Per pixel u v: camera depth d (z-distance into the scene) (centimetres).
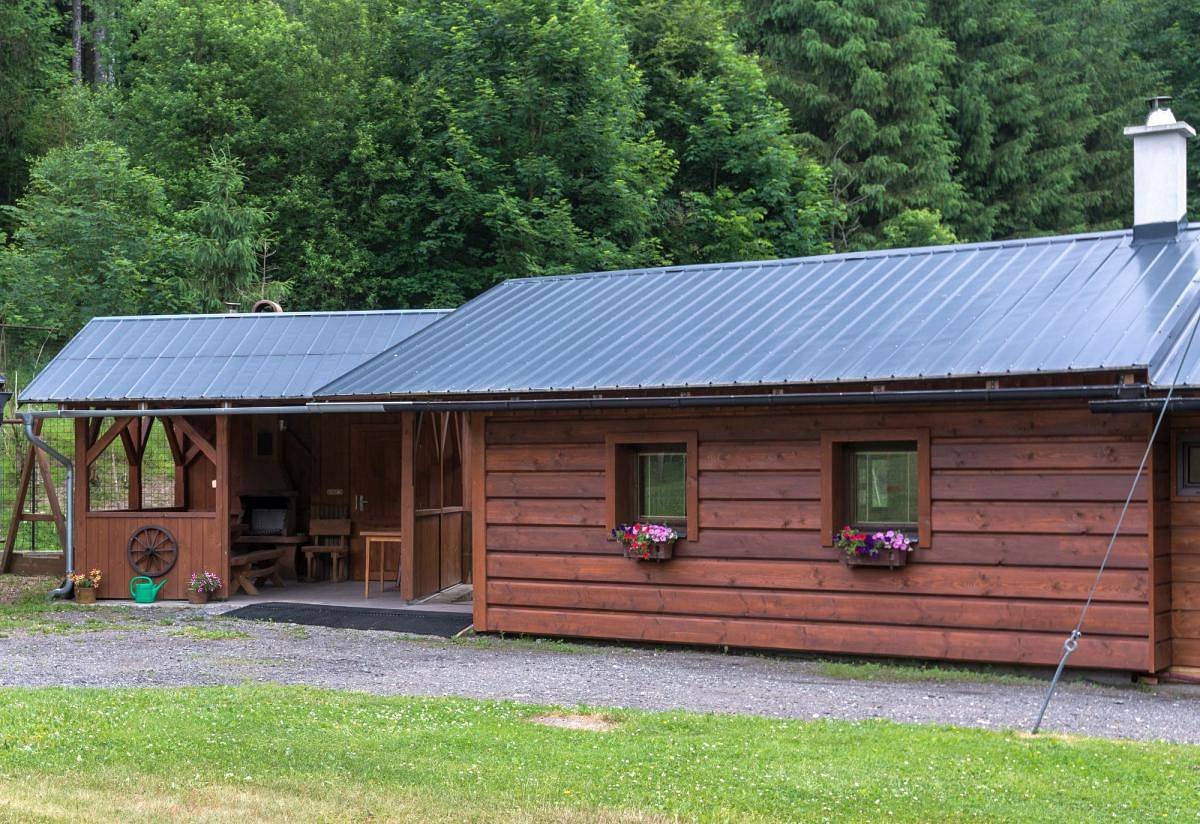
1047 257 1326
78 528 1648
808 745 797
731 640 1250
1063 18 4384
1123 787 699
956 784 703
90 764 740
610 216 3072
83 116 3519
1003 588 1127
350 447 1841
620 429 1305
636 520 1323
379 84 3206
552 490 1345
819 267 1465
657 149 3200
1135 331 1080
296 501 1858
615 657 1237
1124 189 4184
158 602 1609
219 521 1616
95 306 2619
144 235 2772
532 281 1655
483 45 3112
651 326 1386
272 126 3253
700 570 1269
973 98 4025
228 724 838
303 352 1658
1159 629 1076
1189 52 4291
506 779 714
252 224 2861
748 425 1248
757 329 1303
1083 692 1048
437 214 3081
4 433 2120
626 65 3219
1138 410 1016
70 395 1614
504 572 1370
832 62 3888
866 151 3862
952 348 1138
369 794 686
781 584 1228
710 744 798
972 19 4138
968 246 1410
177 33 3316
